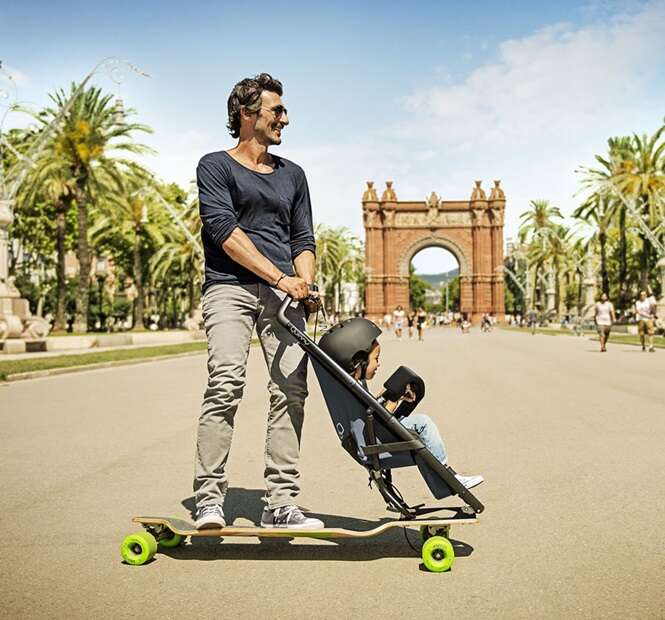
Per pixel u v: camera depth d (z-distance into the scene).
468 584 3.48
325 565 3.80
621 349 27.00
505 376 15.34
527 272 83.19
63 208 42.66
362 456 3.99
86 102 36.91
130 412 10.19
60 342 29.14
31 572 3.69
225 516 4.69
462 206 86.25
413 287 166.00
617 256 74.06
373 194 87.25
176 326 83.75
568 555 3.89
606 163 46.84
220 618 3.10
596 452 6.86
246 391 13.01
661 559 3.80
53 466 6.43
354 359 4.02
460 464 6.38
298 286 3.97
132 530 4.44
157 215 62.72
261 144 4.29
